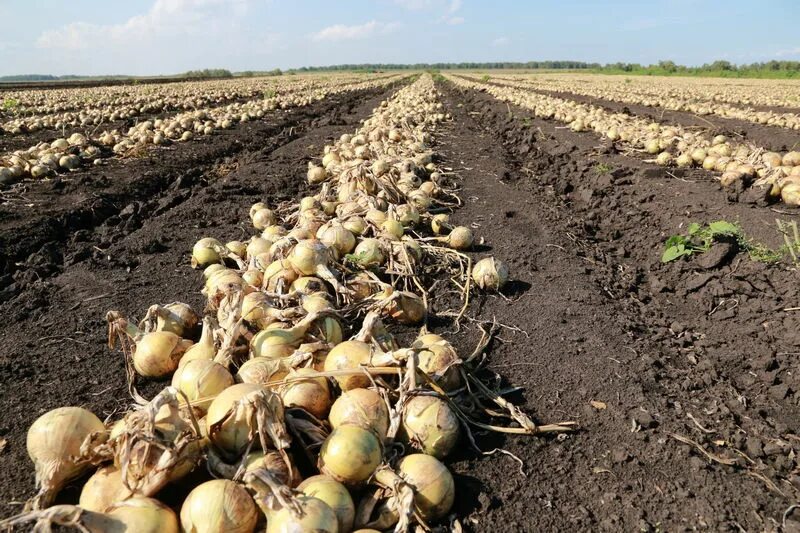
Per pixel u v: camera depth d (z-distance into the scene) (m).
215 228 7.68
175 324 4.26
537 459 3.40
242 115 20.27
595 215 9.30
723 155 11.68
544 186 11.16
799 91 38.09
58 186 9.98
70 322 4.96
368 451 2.66
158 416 2.58
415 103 23.12
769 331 5.31
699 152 11.77
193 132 16.64
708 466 3.43
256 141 16.06
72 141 13.09
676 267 6.93
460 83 55.28
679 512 3.06
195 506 2.33
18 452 3.31
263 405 2.58
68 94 34.03
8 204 8.66
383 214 6.53
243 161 12.81
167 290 5.65
